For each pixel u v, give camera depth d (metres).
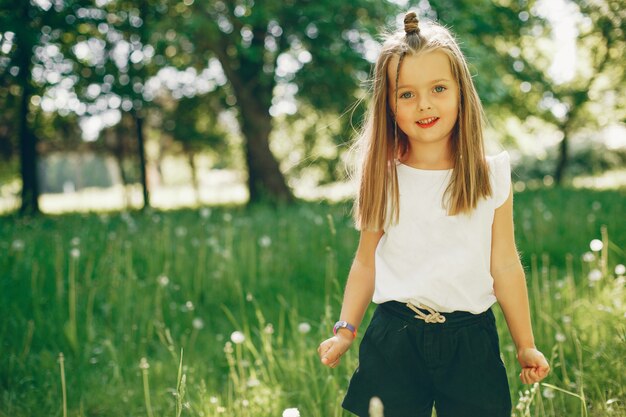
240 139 24.00
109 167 44.12
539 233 6.52
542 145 24.59
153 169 40.97
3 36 12.46
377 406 1.53
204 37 12.27
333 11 12.25
